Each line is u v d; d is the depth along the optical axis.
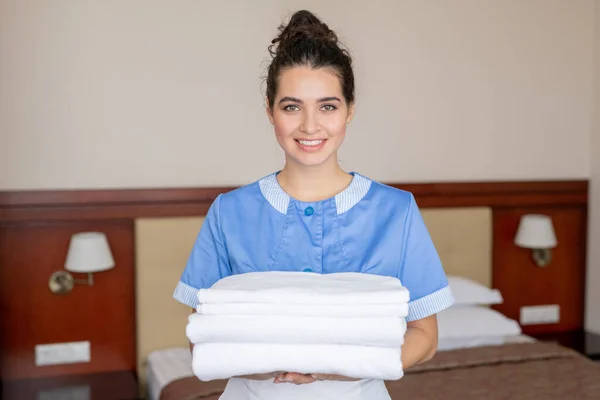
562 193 3.27
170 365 2.53
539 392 2.14
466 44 3.07
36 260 2.60
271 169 2.85
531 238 3.05
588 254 3.34
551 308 3.30
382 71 2.96
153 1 2.65
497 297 2.88
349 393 1.01
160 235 2.68
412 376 2.31
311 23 1.04
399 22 2.96
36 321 2.62
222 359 0.86
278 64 1.01
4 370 2.60
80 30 2.58
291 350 0.85
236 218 1.11
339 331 0.84
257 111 2.81
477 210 3.09
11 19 2.51
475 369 2.39
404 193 1.11
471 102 3.11
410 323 1.09
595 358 2.92
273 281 0.93
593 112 3.29
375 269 1.05
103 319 2.70
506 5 3.12
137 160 2.69
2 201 2.53
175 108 2.71
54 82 2.57
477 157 3.14
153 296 2.69
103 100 2.63
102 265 2.50
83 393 2.45
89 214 2.63
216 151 2.78
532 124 3.21
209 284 1.12
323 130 1.00
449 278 2.96
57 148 2.59
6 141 2.54
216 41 2.73
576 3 3.23
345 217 1.08
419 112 3.03
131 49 2.65
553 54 3.21
